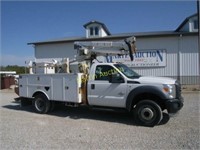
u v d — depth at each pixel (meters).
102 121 8.21
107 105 8.30
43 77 9.80
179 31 25.53
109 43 9.48
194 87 19.56
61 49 25.88
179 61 22.45
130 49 9.07
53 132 6.74
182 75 22.42
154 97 7.76
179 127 7.16
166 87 7.32
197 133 6.47
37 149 5.32
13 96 17.23
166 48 22.70
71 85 8.95
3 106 12.07
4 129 7.11
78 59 10.16
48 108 9.66
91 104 8.65
